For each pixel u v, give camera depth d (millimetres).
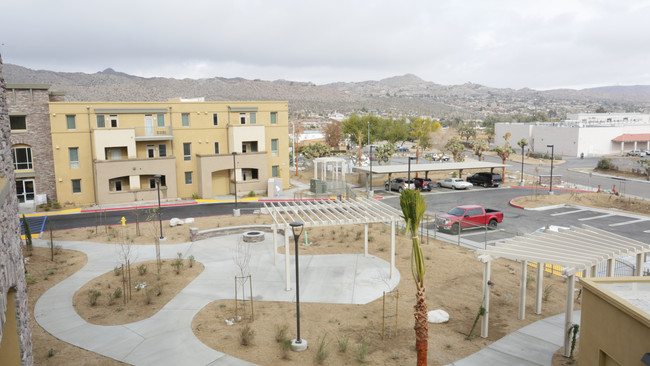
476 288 18531
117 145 41219
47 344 13820
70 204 40688
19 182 39906
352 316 15867
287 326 15023
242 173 47812
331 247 24750
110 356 13062
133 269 21141
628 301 9805
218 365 12516
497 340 14031
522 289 15469
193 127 44750
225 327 14984
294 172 65812
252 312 15578
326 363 12617
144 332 14625
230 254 23766
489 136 124375
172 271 20906
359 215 21453
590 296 10227
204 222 31609
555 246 15625
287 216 22469
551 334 14414
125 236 27969
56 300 17469
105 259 22969
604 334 9656
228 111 46062
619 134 91875
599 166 67938
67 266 21828
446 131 137375
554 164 76125
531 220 34156
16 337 8445
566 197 43250
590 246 15391
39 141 40000
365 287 18688
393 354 13078
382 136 94812
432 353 13172
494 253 14469
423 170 49750
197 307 16703
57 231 29891
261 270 21062
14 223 8633
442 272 20469
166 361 12750
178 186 44781
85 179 41125
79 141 40594
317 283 19219
